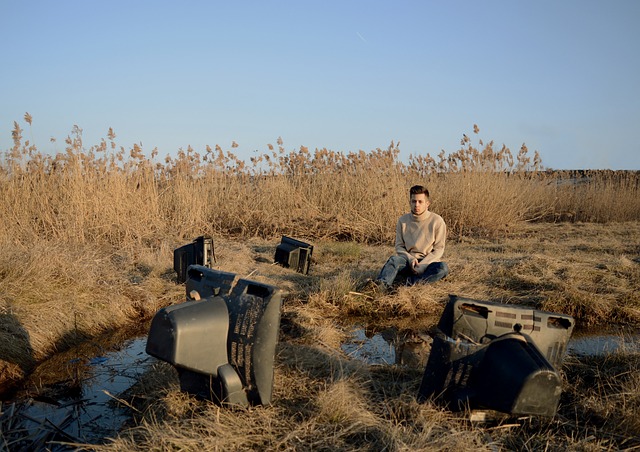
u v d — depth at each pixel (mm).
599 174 15695
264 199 10977
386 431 2818
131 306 5680
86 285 5699
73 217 8133
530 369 2711
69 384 3910
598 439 2918
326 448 2693
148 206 9305
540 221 13844
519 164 12812
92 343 4859
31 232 7555
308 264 7117
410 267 6426
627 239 10352
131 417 3289
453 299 3174
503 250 9031
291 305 5730
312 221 10562
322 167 11688
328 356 4027
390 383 3639
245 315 2977
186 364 2855
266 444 2744
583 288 6305
